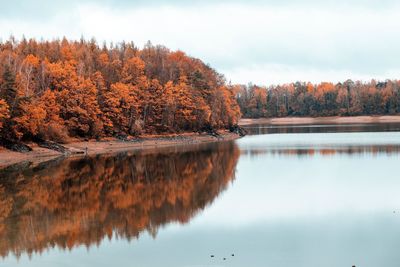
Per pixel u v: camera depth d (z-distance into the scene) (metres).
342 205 39.62
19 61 109.81
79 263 26.72
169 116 127.62
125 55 155.12
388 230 31.77
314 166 65.12
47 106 96.88
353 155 78.38
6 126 83.25
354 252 27.42
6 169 66.94
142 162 74.81
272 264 25.80
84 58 137.00
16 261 27.12
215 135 137.38
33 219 36.69
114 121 114.94
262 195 44.88
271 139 129.00
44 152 87.44
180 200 43.41
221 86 160.75
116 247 29.41
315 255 27.06
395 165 63.91
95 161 76.88
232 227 33.59
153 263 26.47
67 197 45.66
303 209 38.56
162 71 144.75
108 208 40.41
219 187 50.03
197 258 27.08
